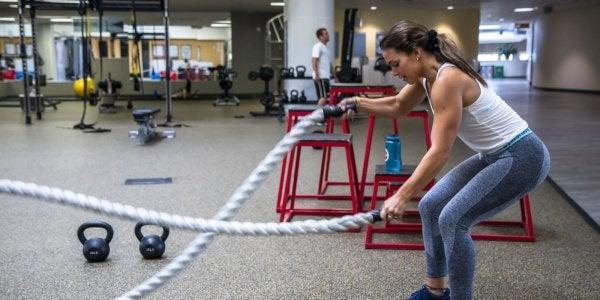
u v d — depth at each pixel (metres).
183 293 2.75
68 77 18.48
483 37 29.11
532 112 11.12
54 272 3.02
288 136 1.46
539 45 20.19
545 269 3.04
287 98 10.12
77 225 3.82
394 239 3.55
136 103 14.99
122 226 3.79
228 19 19.00
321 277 2.95
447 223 2.03
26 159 6.38
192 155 6.63
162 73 17.41
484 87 2.03
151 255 3.18
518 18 20.78
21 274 2.99
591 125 8.84
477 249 3.37
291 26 10.12
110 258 3.22
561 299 2.68
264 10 17.00
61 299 2.69
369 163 6.01
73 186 5.03
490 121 2.02
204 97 17.20
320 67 8.86
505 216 4.04
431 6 16.77
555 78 19.16
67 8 9.39
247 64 17.78
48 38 18.61
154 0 9.17
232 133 8.59
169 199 4.57
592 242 3.49
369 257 3.24
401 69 2.11
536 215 4.08
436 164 1.93
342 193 4.75
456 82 1.95
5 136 8.27
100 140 7.88
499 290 2.78
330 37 10.13
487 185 2.01
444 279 2.27
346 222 1.52
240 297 2.71
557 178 5.04
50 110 12.86
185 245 3.43
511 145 2.02
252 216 4.06
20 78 17.59
